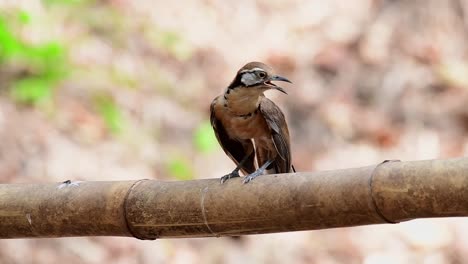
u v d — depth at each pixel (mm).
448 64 18188
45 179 13539
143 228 6305
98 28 16938
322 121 16578
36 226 6480
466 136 16781
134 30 17328
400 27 18750
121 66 16359
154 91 16188
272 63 17703
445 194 5340
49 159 13797
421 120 17016
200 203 6113
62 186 6465
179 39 17625
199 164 15062
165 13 18078
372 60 18047
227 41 18016
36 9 16297
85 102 15148
